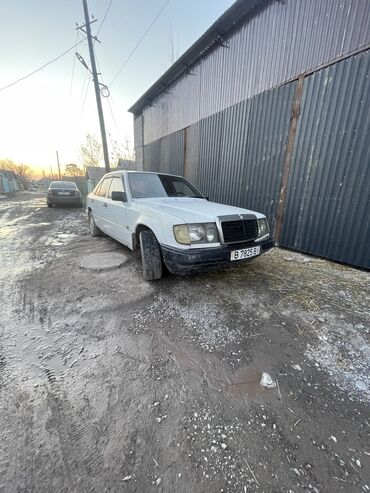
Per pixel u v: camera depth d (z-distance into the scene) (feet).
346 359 6.25
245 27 17.39
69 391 5.09
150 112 35.83
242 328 7.44
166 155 31.48
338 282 10.67
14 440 4.09
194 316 7.99
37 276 11.08
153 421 4.49
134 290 9.70
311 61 13.12
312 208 13.89
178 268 8.60
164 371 5.70
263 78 16.30
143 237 10.17
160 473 3.67
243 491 3.48
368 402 5.00
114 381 5.37
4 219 27.37
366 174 11.37
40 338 6.78
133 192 12.33
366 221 11.60
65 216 30.60
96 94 35.04
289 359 6.20
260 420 4.55
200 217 8.90
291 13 13.97
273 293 9.62
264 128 16.38
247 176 18.21
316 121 13.10
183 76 26.04
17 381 5.30
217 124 21.13
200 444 4.10
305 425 4.48
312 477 3.67
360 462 3.90
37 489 3.43
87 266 12.11
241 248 9.11
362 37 10.85
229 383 5.40
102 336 6.91
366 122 11.07
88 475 3.63
